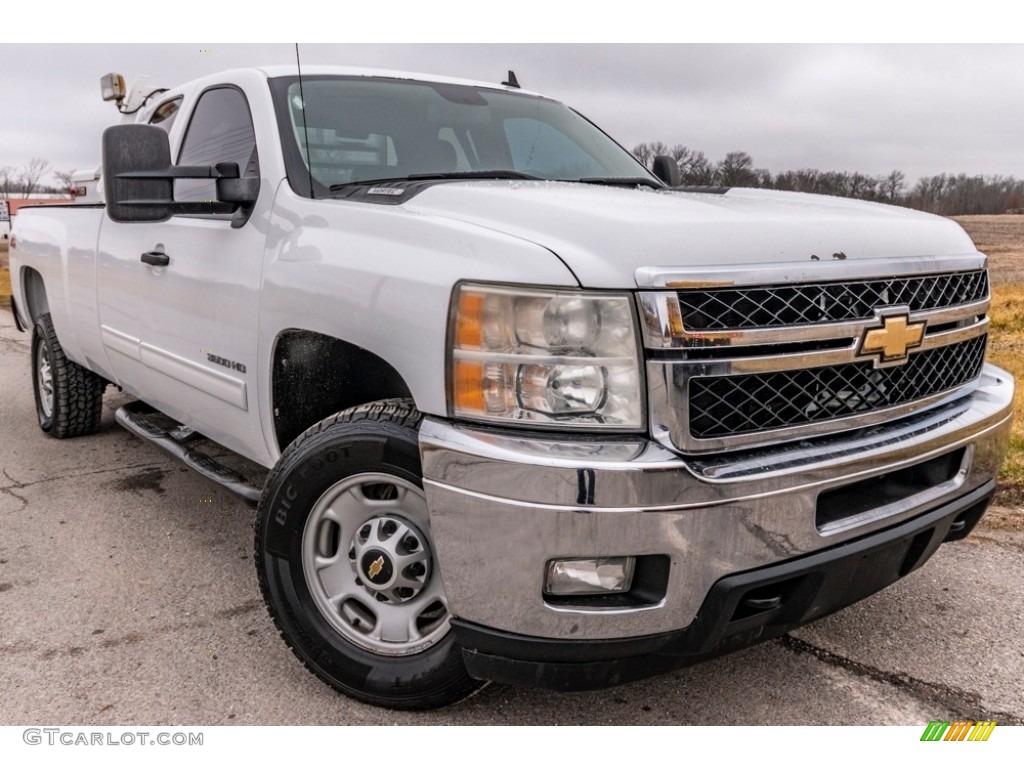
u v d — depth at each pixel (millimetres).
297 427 2775
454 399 2055
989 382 2834
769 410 2078
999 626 2988
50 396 5293
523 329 1981
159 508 4098
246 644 2842
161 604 3121
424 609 2381
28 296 5391
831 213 2461
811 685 2629
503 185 2607
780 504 2035
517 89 3941
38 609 3072
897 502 2338
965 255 2580
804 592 2154
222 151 3338
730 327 1990
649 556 1971
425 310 2109
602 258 1981
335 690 2529
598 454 1920
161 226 3475
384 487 2422
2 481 4504
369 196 2641
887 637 2918
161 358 3512
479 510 1992
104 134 2645
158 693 2549
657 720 2436
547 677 2066
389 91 3361
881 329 2205
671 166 3773
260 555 2521
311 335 2600
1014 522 3893
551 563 1975
